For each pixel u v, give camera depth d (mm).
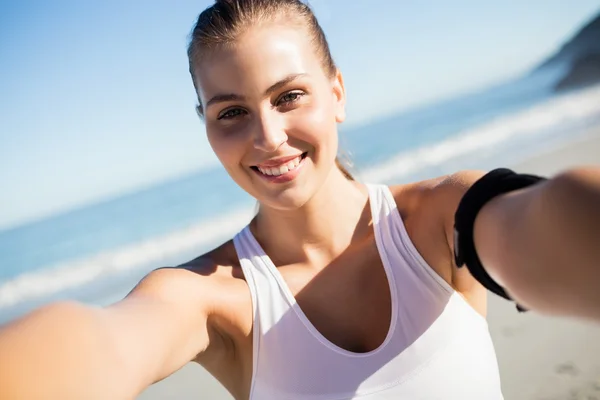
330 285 1694
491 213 946
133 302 1315
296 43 1643
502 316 4664
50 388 805
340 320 1646
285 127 1629
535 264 798
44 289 12258
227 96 1616
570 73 38594
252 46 1575
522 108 23578
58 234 21688
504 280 908
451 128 23094
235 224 14906
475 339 1573
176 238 14438
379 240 1670
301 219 1725
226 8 1614
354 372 1518
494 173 1026
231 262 1800
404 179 14188
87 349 908
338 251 1749
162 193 26500
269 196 1689
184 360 1463
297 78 1608
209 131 1724
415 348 1518
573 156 10523
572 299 754
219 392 4379
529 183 969
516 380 3607
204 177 30609
